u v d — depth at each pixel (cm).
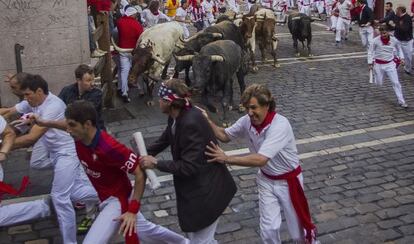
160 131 947
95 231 434
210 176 436
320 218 628
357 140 898
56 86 1001
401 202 670
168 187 717
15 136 513
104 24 1032
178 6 1986
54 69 992
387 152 842
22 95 523
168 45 1102
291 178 479
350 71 1455
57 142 534
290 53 1739
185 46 1154
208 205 433
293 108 1091
